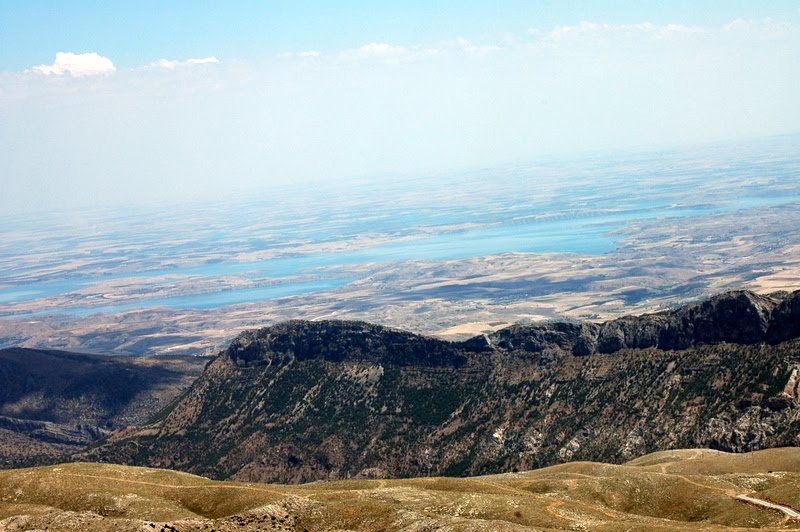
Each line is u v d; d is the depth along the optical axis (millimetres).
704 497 144875
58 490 146625
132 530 124688
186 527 128750
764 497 138625
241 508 140625
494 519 126875
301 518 134125
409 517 126625
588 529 120688
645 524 120812
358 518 131250
